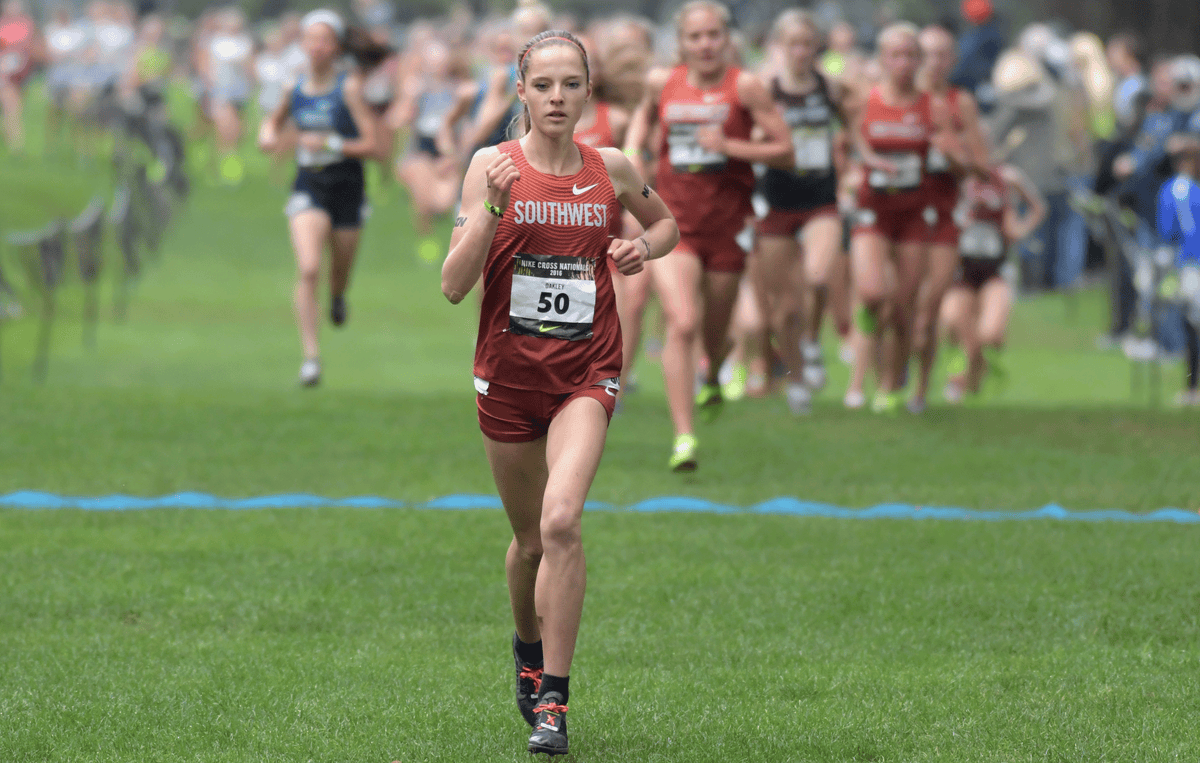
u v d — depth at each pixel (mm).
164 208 82688
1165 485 30281
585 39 34375
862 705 17000
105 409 36969
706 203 29750
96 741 15758
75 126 99500
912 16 152875
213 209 91875
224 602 21188
